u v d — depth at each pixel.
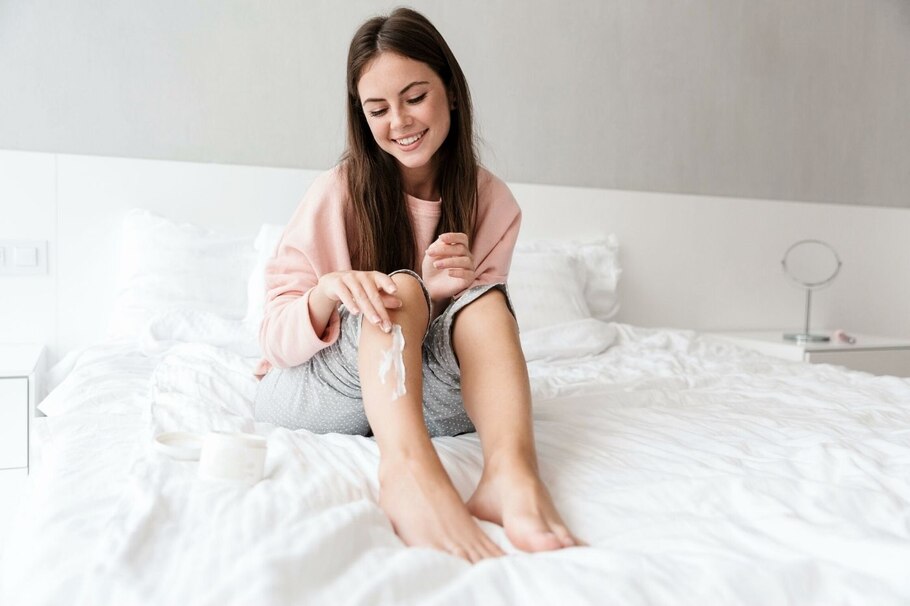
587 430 1.22
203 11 2.42
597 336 2.32
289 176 2.50
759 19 3.17
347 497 0.91
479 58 2.76
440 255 1.16
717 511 0.87
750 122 3.19
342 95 2.57
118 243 2.33
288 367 1.23
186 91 2.42
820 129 3.32
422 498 0.86
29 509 0.93
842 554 0.74
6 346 2.20
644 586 0.66
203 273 2.27
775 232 3.24
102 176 2.32
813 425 1.27
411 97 1.21
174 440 1.09
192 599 0.65
